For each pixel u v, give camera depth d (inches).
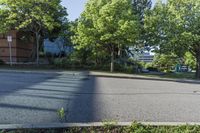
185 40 1147.9
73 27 1143.6
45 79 689.6
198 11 1191.6
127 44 1050.1
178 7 1226.0
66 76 812.0
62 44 1379.2
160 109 336.2
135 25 1011.3
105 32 1014.4
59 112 271.0
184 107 357.1
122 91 510.3
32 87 510.0
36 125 225.8
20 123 246.2
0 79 644.1
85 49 1153.4
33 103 346.3
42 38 1274.6
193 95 498.0
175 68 1867.6
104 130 221.9
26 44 1417.3
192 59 1798.7
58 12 1187.3
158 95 474.6
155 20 1131.3
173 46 1170.6
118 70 1146.7
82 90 497.7
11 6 1088.8
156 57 1524.4
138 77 916.0
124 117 283.3
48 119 264.7
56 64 1151.0
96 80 742.5
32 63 1205.7
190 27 1189.7
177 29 1158.3
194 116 301.7
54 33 1241.4
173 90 576.4
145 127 228.7
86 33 1022.4
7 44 1272.1
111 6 1012.5
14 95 406.3
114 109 325.1
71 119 268.1
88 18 1061.8
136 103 374.9
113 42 1034.1
